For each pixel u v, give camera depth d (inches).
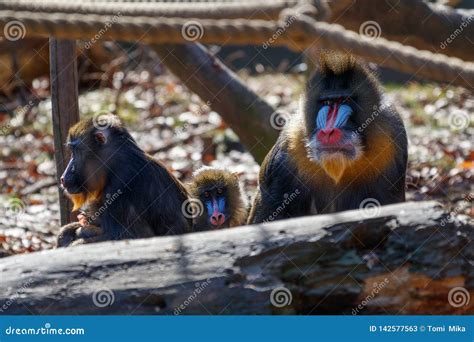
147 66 774.5
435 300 226.2
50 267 221.3
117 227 365.4
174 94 728.3
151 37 358.3
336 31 351.9
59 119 397.1
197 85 461.1
